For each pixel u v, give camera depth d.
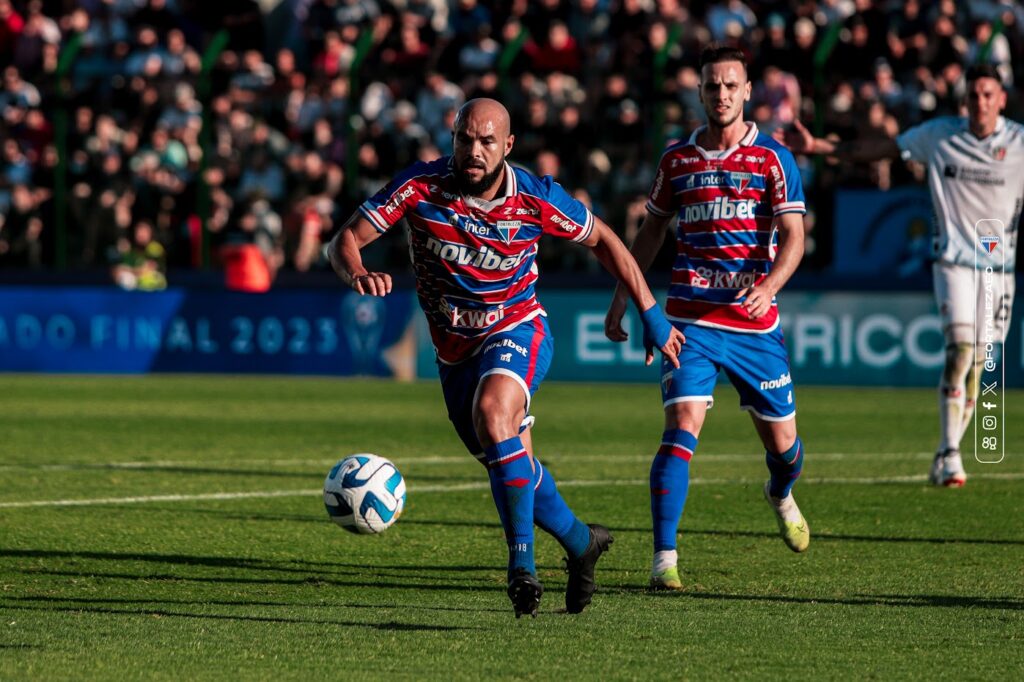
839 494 29.28
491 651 15.91
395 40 66.75
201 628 17.02
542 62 62.78
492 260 17.84
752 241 21.30
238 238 63.91
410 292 58.91
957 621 17.55
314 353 60.12
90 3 75.62
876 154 29.77
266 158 64.19
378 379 59.03
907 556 22.30
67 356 62.06
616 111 58.69
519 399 17.56
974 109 29.09
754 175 21.17
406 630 16.95
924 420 44.06
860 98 56.72
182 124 66.31
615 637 16.62
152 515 26.19
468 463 34.25
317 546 23.06
